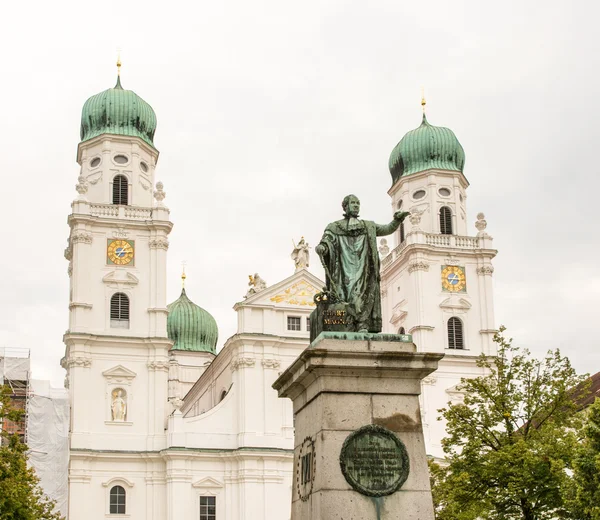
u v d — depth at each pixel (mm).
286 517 79250
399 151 93125
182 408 116688
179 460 78750
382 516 18266
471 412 38906
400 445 18656
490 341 86000
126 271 82562
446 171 90812
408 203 91375
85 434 78438
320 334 19297
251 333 83000
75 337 79438
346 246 20594
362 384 18859
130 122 87750
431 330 85000
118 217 83438
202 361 119312
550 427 38031
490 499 36500
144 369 81312
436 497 42031
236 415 82000
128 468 78938
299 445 19859
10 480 42938
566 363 39406
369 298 20250
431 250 86938
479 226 89250
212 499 79125
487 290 87438
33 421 76250
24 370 79125
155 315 82188
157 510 78562
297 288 85875
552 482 35719
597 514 34656
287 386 20250
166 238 84125
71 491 77062
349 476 18344
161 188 84875
